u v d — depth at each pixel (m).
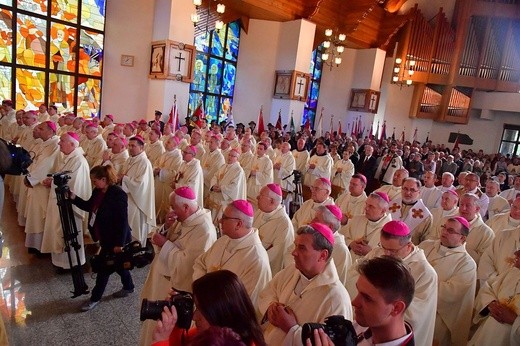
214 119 16.08
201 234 3.18
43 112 10.00
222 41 15.70
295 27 15.38
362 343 1.77
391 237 3.01
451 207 5.19
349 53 19.53
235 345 1.10
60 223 4.61
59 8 11.33
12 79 10.73
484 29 19.72
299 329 2.15
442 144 21.02
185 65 12.48
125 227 3.87
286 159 9.45
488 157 18.77
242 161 8.82
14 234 5.74
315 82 19.42
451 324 3.47
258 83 16.34
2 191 2.73
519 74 20.00
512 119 20.95
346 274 3.47
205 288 1.45
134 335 3.68
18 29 10.67
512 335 3.01
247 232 2.92
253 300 2.73
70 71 11.80
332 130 19.11
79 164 4.89
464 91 20.72
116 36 12.42
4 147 2.77
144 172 5.69
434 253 3.67
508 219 5.12
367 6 16.16
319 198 4.73
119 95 12.73
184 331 1.69
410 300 1.56
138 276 4.97
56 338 3.49
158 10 12.38
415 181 5.30
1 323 2.18
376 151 13.03
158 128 9.48
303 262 2.32
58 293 4.27
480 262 4.24
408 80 17.91
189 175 6.80
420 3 19.89
